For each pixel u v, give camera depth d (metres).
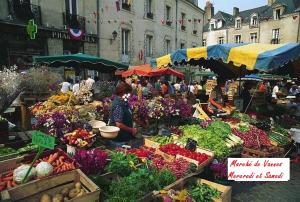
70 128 4.50
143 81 15.77
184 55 7.19
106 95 10.31
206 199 3.64
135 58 22.03
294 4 38.78
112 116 4.61
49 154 3.44
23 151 3.56
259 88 14.23
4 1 12.92
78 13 16.92
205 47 6.70
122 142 4.56
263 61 5.43
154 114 6.84
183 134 5.90
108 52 19.22
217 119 7.19
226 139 5.70
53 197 2.65
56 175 2.74
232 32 46.88
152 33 23.94
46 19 14.98
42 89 8.03
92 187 2.71
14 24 13.12
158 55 25.11
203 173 4.52
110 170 3.40
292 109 9.22
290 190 4.65
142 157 4.25
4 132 4.15
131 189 2.86
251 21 44.06
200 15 33.28
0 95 4.94
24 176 2.69
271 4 44.47
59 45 15.74
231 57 6.06
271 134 6.66
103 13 18.58
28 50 14.32
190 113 7.62
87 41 17.50
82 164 3.23
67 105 6.39
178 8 27.88
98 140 4.71
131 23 21.31
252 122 7.42
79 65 11.84
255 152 5.67
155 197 3.16
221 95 8.83
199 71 26.45
